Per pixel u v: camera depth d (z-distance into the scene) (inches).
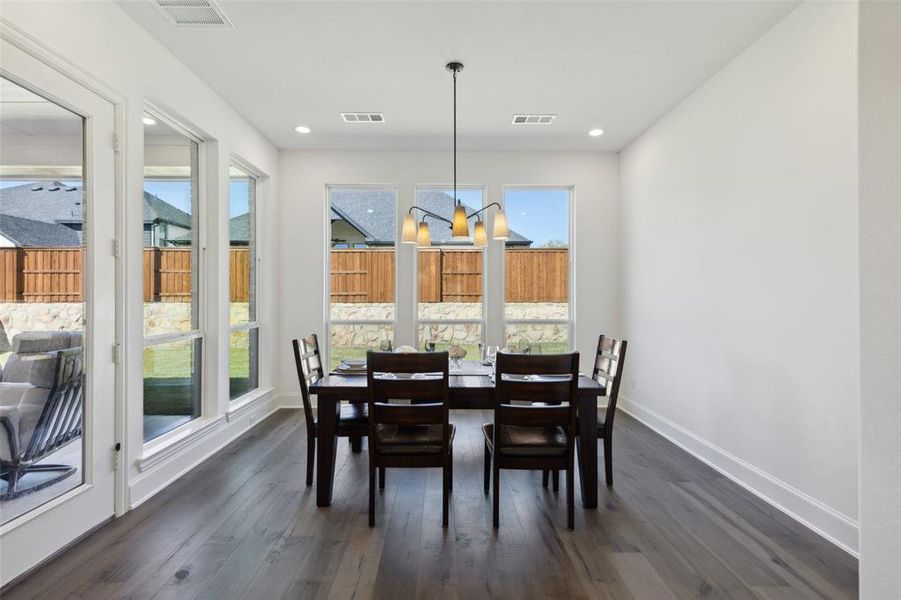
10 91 75.9
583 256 195.2
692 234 138.3
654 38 110.3
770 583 75.7
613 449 141.6
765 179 107.3
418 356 93.6
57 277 84.1
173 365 124.4
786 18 100.7
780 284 102.4
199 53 117.0
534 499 107.6
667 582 76.0
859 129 37.9
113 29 95.9
